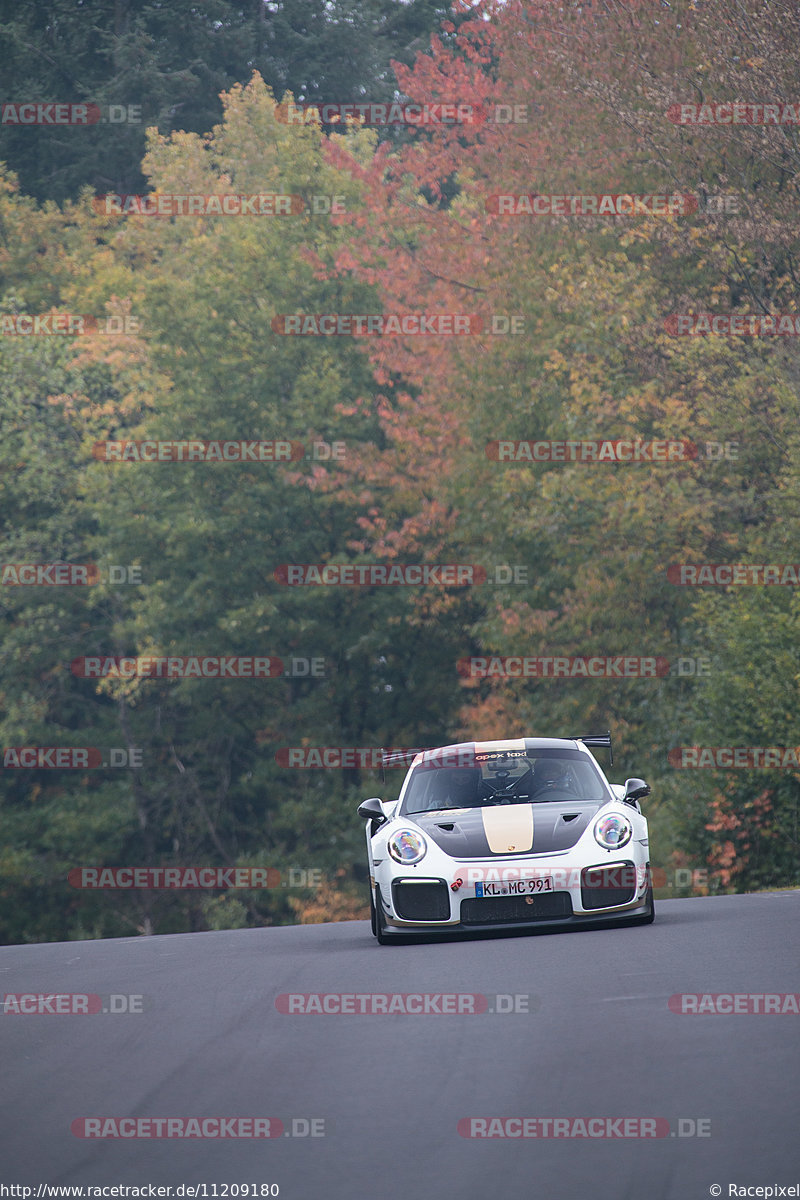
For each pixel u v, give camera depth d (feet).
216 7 579.07
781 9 305.94
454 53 573.74
